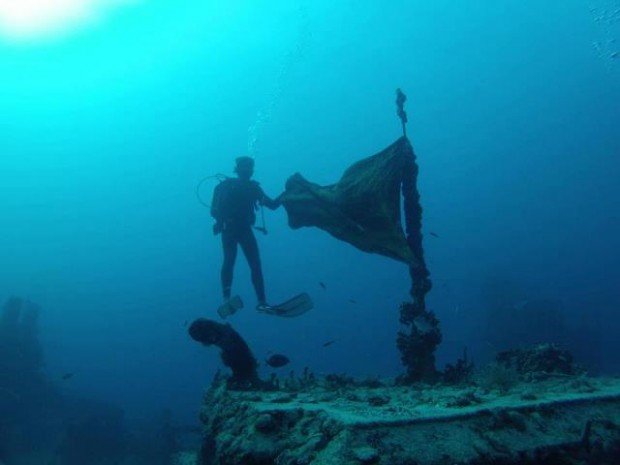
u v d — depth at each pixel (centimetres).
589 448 328
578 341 2288
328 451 290
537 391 460
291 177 716
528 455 309
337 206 630
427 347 639
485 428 328
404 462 279
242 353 566
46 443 1508
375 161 631
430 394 466
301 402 422
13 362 1731
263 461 319
